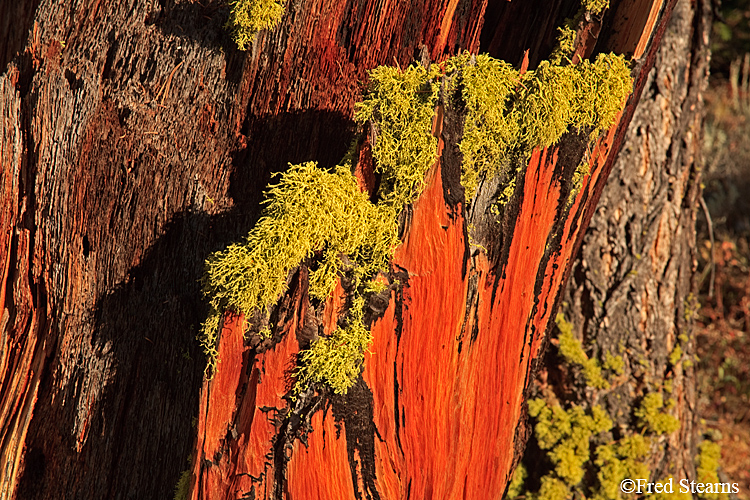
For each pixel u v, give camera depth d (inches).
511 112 98.8
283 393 98.2
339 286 98.1
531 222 101.0
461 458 102.4
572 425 113.5
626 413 113.9
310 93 100.6
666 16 100.6
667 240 114.2
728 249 199.8
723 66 327.6
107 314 102.0
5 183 101.7
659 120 113.7
